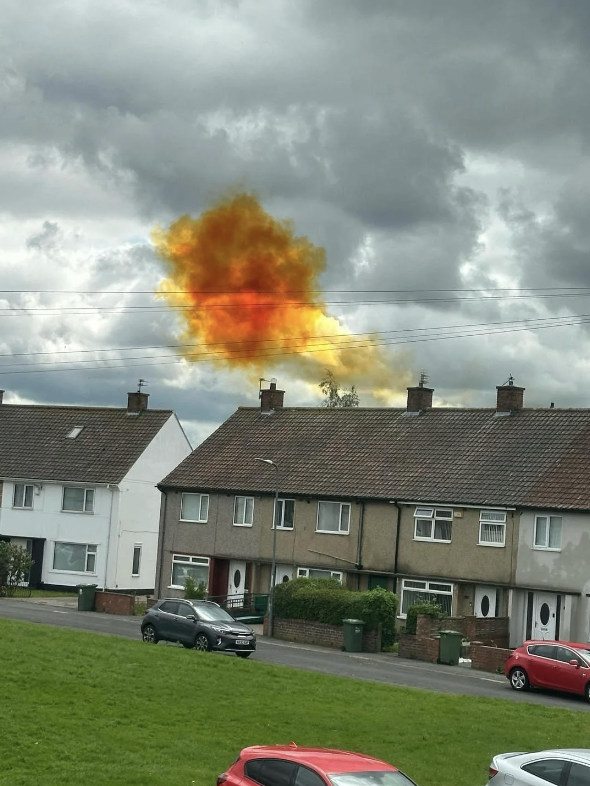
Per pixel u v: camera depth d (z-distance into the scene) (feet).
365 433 180.14
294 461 180.34
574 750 56.13
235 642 120.06
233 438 193.57
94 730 73.72
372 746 76.59
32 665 92.17
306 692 93.30
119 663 98.02
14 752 66.54
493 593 151.33
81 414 230.68
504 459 159.94
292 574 172.04
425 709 90.12
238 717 81.46
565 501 146.00
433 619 137.80
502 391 169.48
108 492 211.20
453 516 155.53
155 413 223.71
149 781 62.80
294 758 48.75
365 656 135.03
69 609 173.58
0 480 220.23
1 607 163.22
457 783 69.00
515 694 108.47
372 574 162.30
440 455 166.81
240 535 178.91
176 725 77.51
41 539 215.10
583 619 141.49
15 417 234.99
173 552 186.19
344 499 166.50
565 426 161.38
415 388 179.42
